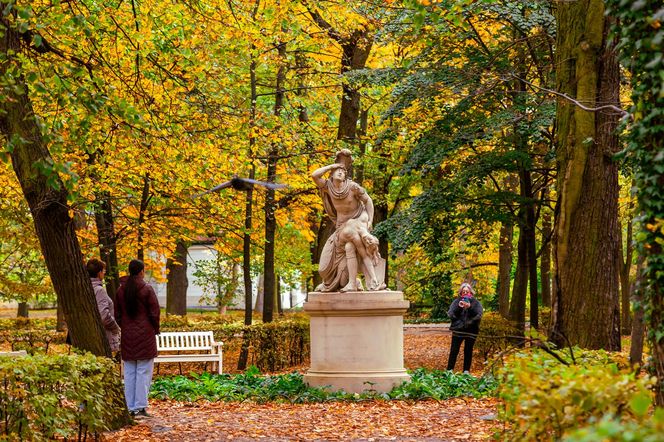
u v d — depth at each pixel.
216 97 17.92
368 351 14.03
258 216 23.89
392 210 30.94
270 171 21.95
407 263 35.84
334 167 14.49
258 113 20.16
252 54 18.06
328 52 23.72
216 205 20.89
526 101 19.89
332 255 14.48
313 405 13.01
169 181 18.73
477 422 10.70
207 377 15.23
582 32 12.70
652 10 6.20
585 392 4.98
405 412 11.94
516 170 21.31
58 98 10.45
